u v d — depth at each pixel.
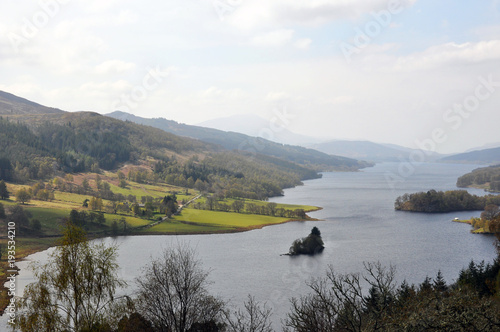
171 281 27.02
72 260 27.11
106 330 26.14
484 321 23.12
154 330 26.36
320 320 25.38
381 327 23.84
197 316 27.47
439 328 22.78
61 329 26.08
